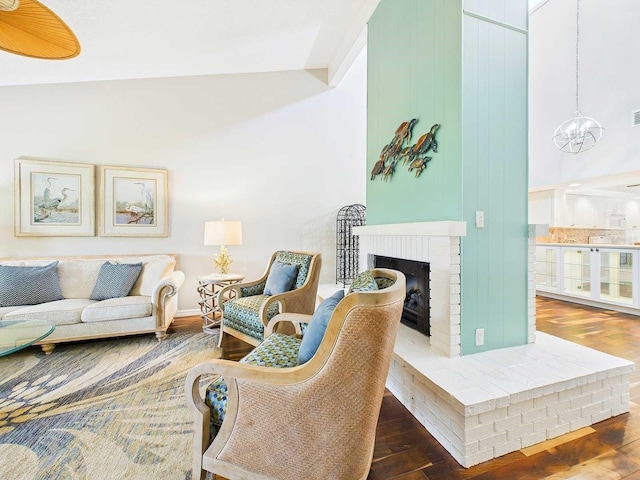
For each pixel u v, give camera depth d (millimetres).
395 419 1803
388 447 1563
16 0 1347
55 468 1393
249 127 4109
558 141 4562
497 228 2078
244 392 1134
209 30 2998
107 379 2227
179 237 3828
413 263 2500
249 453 1151
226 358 2604
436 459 1486
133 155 3652
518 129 2139
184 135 3840
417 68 2396
